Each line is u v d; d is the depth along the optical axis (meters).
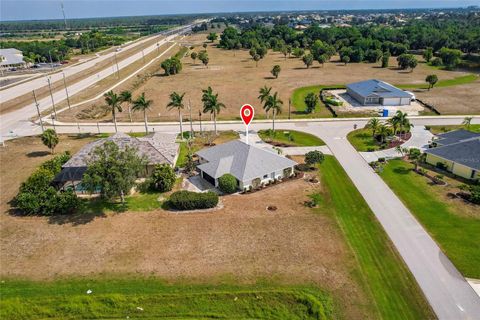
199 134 87.56
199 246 46.88
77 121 99.88
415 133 85.81
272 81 145.50
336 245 46.78
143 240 48.31
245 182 60.62
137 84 146.25
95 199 58.97
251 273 42.00
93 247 47.03
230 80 149.50
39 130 93.12
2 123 98.69
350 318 36.06
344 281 40.69
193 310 37.75
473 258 43.88
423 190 59.91
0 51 194.75
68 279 41.59
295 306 37.81
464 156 64.81
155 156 66.12
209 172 63.34
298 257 44.56
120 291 39.78
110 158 51.75
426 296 38.53
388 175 65.56
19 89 135.75
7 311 37.56
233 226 51.06
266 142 82.06
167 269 42.84
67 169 61.91
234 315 37.22
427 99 115.75
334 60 197.25
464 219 51.59
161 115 104.00
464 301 37.84
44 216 54.34
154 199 58.88
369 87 114.69
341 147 78.94
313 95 103.00
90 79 153.38
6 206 57.31
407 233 49.00
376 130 81.75
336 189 61.16
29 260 44.78
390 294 38.91
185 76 161.25
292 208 55.53
